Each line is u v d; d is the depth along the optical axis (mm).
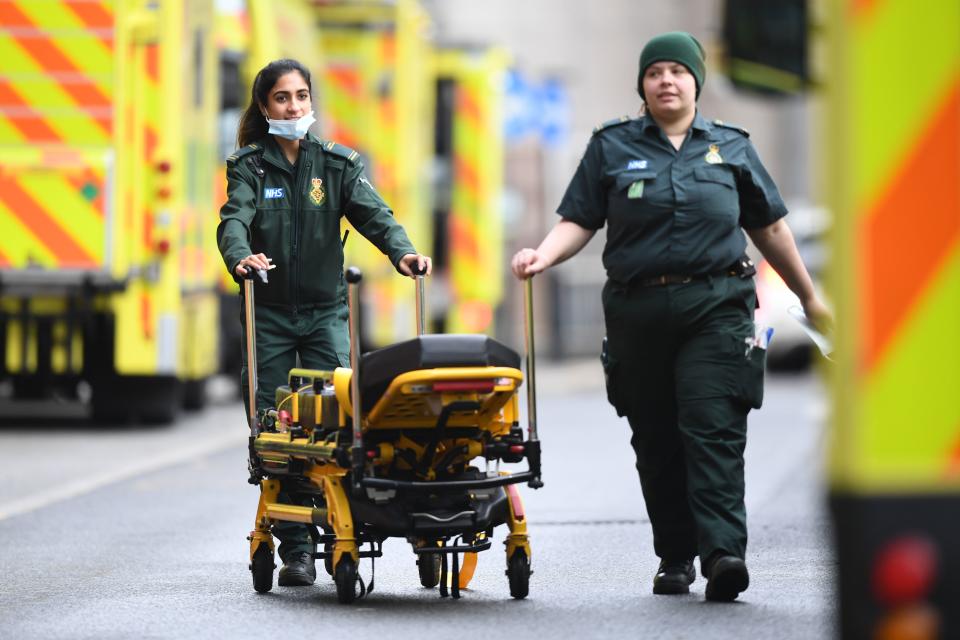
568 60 118500
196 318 54562
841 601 14242
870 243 14008
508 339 93000
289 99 26250
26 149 50188
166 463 43844
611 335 25062
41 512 35281
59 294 50188
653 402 25078
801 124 119000
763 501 36750
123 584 26844
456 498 23781
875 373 14031
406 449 23516
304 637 22078
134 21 50281
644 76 24781
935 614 14047
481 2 118375
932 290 14023
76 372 50562
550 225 102438
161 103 50438
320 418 23984
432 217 77688
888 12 13969
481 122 77750
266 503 25625
